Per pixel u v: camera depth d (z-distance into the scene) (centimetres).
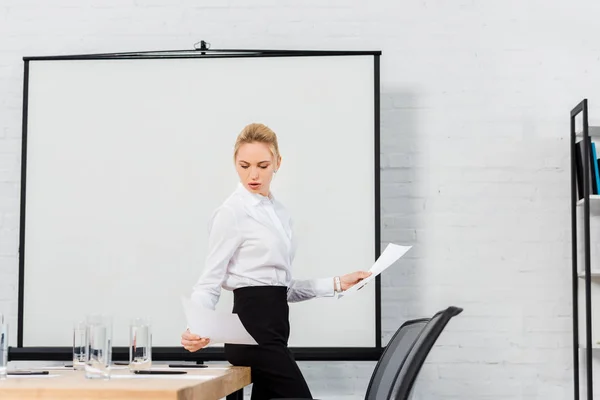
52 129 406
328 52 403
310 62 404
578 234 410
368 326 396
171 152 404
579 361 405
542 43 418
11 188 416
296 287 302
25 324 399
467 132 417
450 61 419
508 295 411
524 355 409
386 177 416
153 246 401
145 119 405
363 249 398
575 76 417
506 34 419
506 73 418
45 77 408
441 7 421
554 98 417
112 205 402
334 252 397
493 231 413
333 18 420
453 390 409
